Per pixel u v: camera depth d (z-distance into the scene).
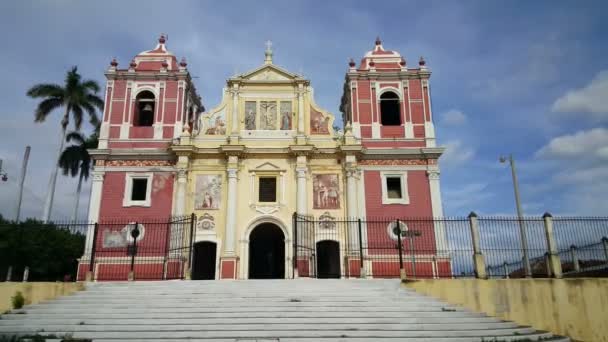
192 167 29.59
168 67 31.89
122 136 30.33
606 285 17.55
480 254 19.91
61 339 13.50
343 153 29.44
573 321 17.53
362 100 31.42
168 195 28.97
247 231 28.33
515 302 18.03
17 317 15.52
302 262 27.28
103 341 13.31
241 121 30.84
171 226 28.02
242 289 17.97
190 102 34.28
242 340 13.21
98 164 29.38
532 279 18.25
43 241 31.11
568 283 17.92
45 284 18.09
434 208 28.67
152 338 13.53
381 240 27.81
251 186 29.28
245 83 31.44
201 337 13.52
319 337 13.54
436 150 29.58
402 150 29.70
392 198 29.31
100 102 41.12
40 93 39.34
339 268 27.81
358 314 15.36
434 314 15.77
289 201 29.00
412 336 13.84
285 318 14.85
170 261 27.09
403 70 31.84
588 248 19.84
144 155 29.53
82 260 27.23
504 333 14.89
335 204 29.08
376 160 29.91
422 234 27.88
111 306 16.31
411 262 27.19
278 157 29.88
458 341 13.50
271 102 31.34
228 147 28.95
